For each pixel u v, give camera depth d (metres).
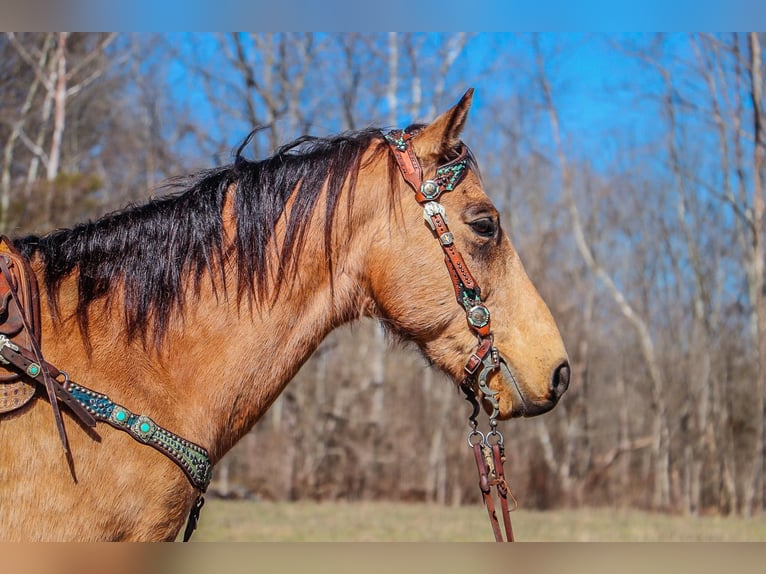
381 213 2.62
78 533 2.08
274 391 2.49
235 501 15.30
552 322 2.67
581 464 19.94
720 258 21.20
